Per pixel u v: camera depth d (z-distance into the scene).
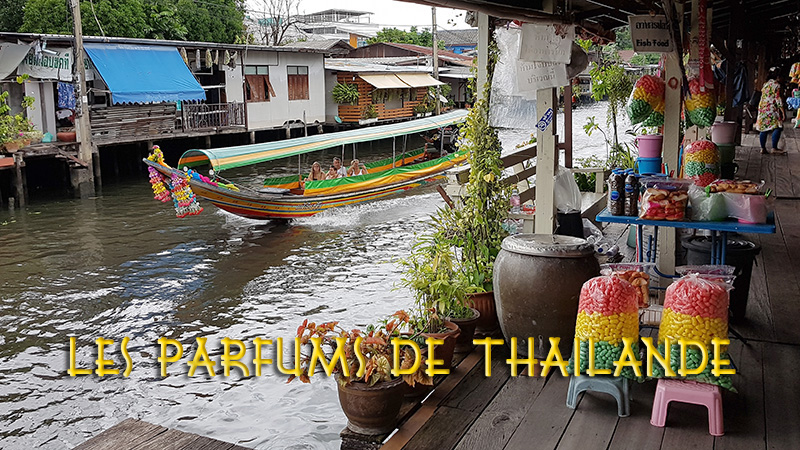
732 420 3.40
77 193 17.16
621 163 9.38
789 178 9.61
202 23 25.45
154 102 19.62
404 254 11.55
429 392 3.83
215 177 13.82
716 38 9.01
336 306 8.88
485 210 5.00
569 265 3.96
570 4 4.60
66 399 6.38
